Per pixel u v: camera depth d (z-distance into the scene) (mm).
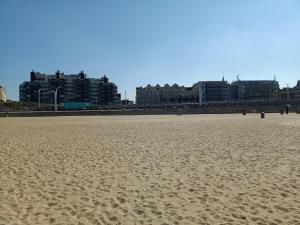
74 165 12164
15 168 11656
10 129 31625
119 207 7348
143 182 9531
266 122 37375
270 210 6973
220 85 199500
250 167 11344
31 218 6695
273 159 12773
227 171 10781
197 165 11867
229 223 6301
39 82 195625
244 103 133375
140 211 7066
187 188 8805
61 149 16453
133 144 18156
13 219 6637
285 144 17172
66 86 196875
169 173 10641
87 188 8945
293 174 10164
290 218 6504
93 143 18844
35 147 17266
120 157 13859
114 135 23672
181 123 37969
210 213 6875
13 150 16188
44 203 7660
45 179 9992
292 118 47938
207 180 9625
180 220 6512
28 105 163375
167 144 17938
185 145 17406
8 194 8383
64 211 7109
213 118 51750
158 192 8484
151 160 13055
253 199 7746
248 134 22844
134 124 37500
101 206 7426
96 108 143875
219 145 17141
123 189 8820
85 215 6863
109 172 10922
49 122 46000
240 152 14680
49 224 6371
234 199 7777
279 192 8250
